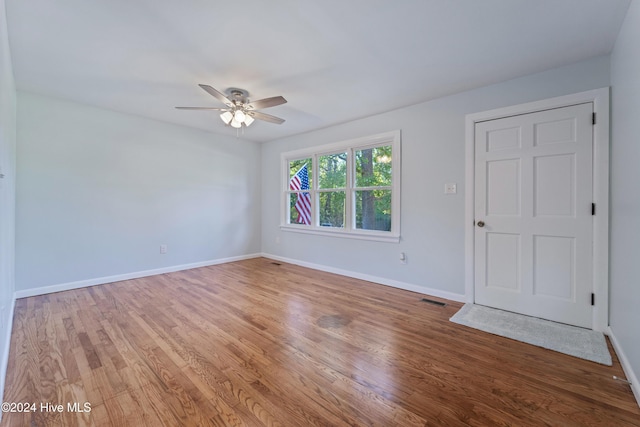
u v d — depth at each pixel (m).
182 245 4.57
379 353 2.08
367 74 2.69
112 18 1.91
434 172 3.30
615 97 2.19
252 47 2.25
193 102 3.46
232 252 5.24
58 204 3.43
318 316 2.74
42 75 2.76
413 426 1.41
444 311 2.86
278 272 4.45
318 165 4.75
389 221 3.81
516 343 2.22
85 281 3.64
